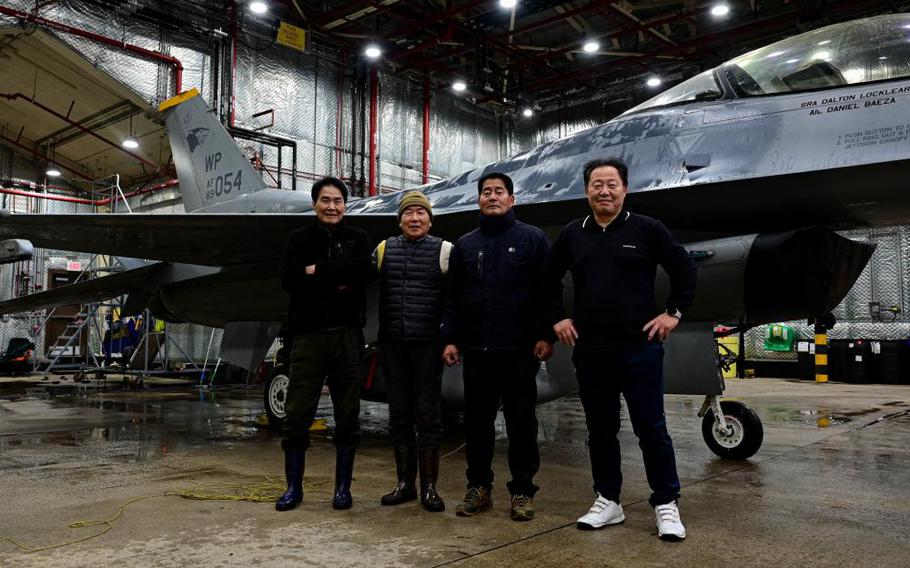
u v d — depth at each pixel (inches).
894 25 177.2
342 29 636.1
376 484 163.3
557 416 331.3
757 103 187.3
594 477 125.9
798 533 117.6
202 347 649.6
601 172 122.6
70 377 673.0
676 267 120.2
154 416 326.3
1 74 635.5
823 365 596.4
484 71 673.0
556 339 129.9
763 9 612.1
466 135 805.2
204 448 223.5
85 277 823.7
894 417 315.0
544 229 225.9
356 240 142.9
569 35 685.9
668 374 189.0
